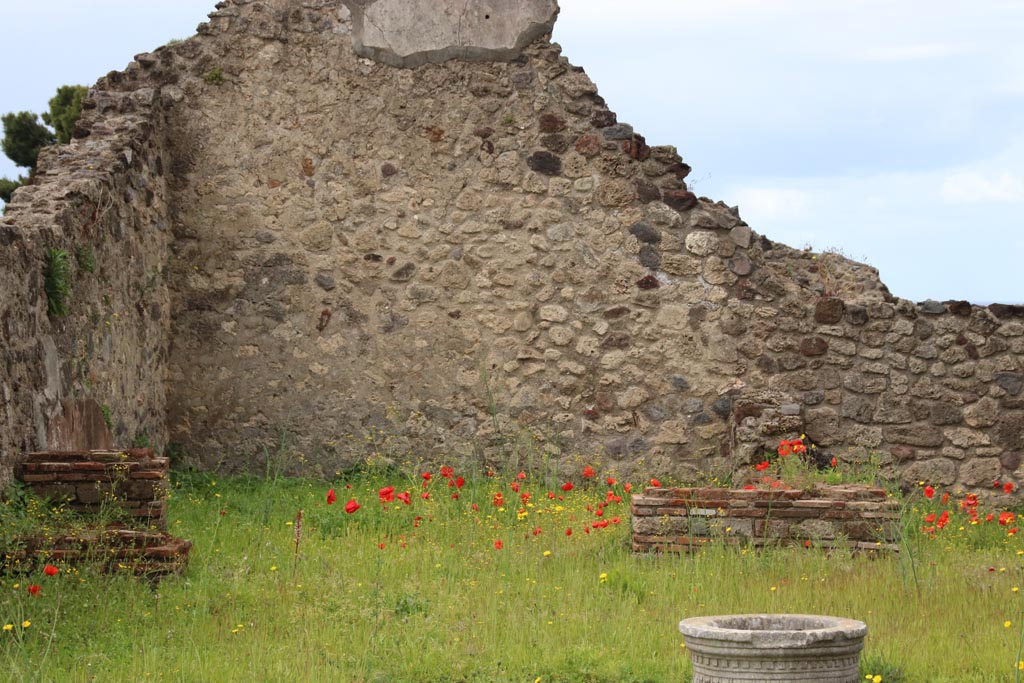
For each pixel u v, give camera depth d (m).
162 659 5.54
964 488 10.45
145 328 10.63
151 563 6.79
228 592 6.66
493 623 6.08
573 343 11.06
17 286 7.66
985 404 10.51
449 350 11.19
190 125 11.42
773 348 10.79
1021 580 7.07
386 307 11.27
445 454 11.10
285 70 11.45
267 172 11.40
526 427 11.05
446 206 11.27
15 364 7.55
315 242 11.34
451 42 11.34
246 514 9.20
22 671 5.20
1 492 7.12
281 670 5.39
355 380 11.23
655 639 5.89
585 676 5.41
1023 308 10.53
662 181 11.10
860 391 10.62
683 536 7.90
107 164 9.84
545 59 11.27
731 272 10.91
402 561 7.52
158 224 11.06
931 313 10.61
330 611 6.45
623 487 10.74
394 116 11.37
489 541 8.09
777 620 5.07
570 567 7.35
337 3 11.45
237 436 11.22
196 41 11.48
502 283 11.16
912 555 7.34
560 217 11.16
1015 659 5.46
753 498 7.96
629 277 11.03
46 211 8.66
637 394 10.95
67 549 6.68
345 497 10.09
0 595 6.13
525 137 11.24
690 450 10.83
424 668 5.48
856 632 4.73
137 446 10.27
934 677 5.33
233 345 11.29
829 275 11.68
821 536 7.93
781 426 10.19
